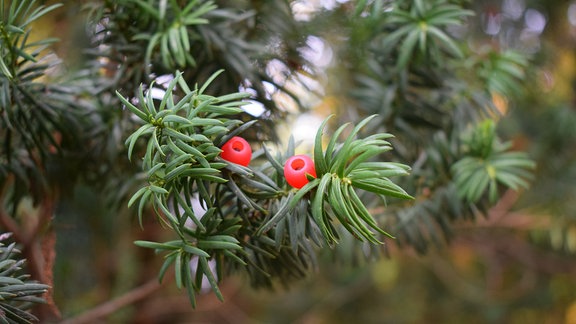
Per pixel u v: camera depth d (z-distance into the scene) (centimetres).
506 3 65
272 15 44
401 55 42
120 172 45
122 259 69
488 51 49
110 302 58
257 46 42
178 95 40
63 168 43
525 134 71
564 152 70
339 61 53
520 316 105
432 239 44
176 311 92
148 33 40
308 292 116
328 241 31
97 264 68
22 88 38
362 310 116
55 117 40
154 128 32
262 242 36
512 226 77
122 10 39
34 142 40
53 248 43
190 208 32
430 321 113
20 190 42
